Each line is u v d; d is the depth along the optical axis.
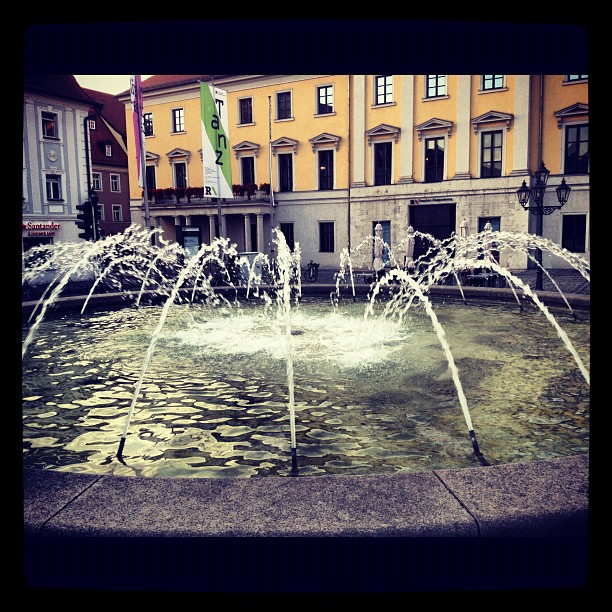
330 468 3.99
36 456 4.33
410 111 30.48
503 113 27.66
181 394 5.96
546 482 2.78
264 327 10.60
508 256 27.67
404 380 6.36
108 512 2.54
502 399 5.60
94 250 13.94
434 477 2.87
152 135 40.19
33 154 30.64
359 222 32.97
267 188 35.66
